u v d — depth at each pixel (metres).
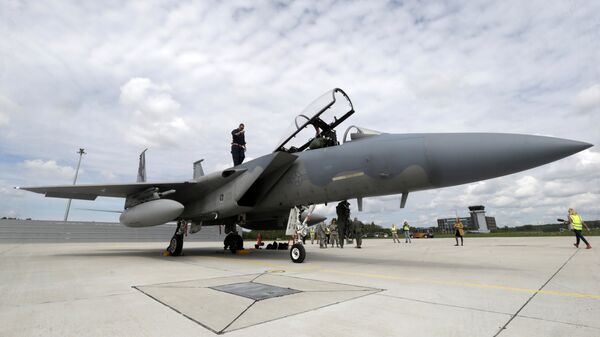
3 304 3.29
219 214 9.91
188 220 10.98
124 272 5.82
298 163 8.45
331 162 7.67
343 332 2.34
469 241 20.80
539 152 5.04
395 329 2.40
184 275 5.35
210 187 9.88
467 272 5.60
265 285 4.28
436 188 6.32
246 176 8.80
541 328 2.42
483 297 3.51
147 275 5.38
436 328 2.42
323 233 16.34
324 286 4.20
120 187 9.87
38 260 8.58
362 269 6.13
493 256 8.83
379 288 4.04
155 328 2.47
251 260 8.38
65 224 25.53
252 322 2.59
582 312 2.88
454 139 5.90
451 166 5.78
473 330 2.37
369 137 7.43
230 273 5.60
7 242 23.00
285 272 5.72
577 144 4.83
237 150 12.44
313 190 8.02
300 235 7.86
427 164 6.02
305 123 8.52
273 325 2.51
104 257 9.64
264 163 8.43
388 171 6.55
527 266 6.35
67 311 3.00
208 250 13.54
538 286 4.18
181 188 10.13
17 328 2.48
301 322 2.58
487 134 5.70
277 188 8.90
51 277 5.21
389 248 14.33
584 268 5.95
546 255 8.86
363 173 6.98
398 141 6.61
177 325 2.54
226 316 2.77
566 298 3.46
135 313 2.90
